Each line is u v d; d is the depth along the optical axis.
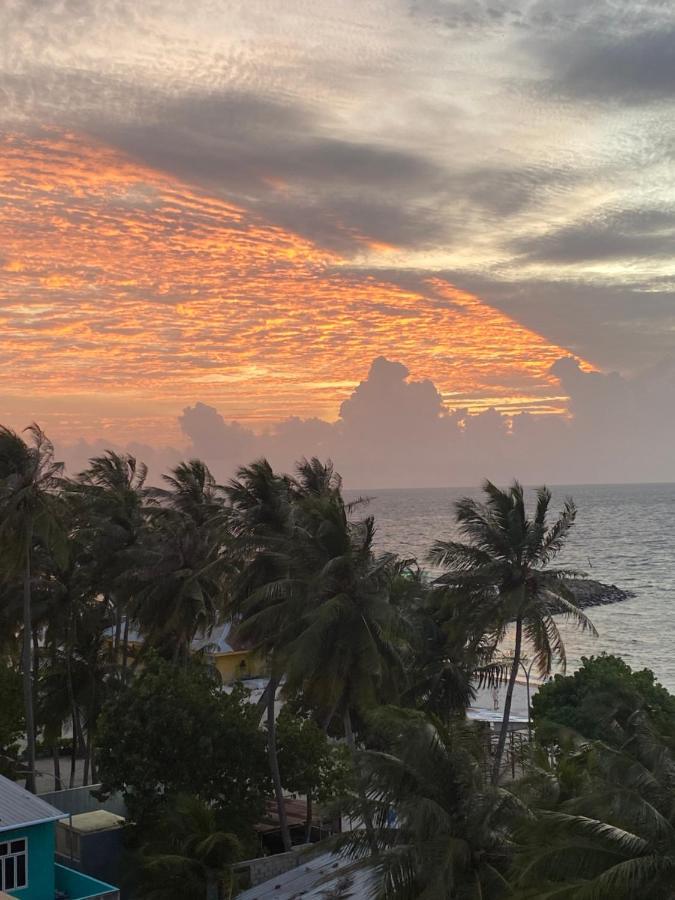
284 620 40.12
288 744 41.94
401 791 27.00
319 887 33.41
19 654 61.62
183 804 36.81
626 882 20.27
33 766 47.06
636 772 23.67
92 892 32.88
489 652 48.53
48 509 47.03
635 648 121.56
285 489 45.94
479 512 46.75
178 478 58.50
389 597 44.62
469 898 24.23
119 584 53.94
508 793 26.11
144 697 40.78
